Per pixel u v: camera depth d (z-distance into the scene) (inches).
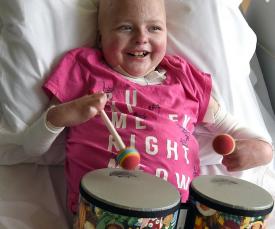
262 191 29.6
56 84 34.3
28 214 31.9
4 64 34.3
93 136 33.2
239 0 42.3
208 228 28.0
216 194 28.2
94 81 34.8
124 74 36.4
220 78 39.6
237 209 26.8
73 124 30.8
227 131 38.7
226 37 40.1
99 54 37.0
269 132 46.9
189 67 38.7
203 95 38.2
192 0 39.3
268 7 50.6
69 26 36.1
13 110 34.1
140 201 25.3
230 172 38.7
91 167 32.3
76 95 34.8
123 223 24.8
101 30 36.3
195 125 38.9
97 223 25.3
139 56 35.8
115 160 31.9
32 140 32.4
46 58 34.9
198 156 36.9
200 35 39.5
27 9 34.0
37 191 34.5
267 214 27.7
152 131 33.3
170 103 35.8
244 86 42.1
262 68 52.8
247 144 35.3
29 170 36.5
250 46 42.4
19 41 34.2
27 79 34.2
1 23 35.3
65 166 35.5
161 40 35.9
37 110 34.6
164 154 32.7
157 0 35.7
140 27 34.8
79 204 27.0
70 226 32.6
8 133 34.1
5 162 36.1
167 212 25.3
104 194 25.5
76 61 35.7
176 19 39.8
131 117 33.6
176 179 32.4
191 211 28.9
